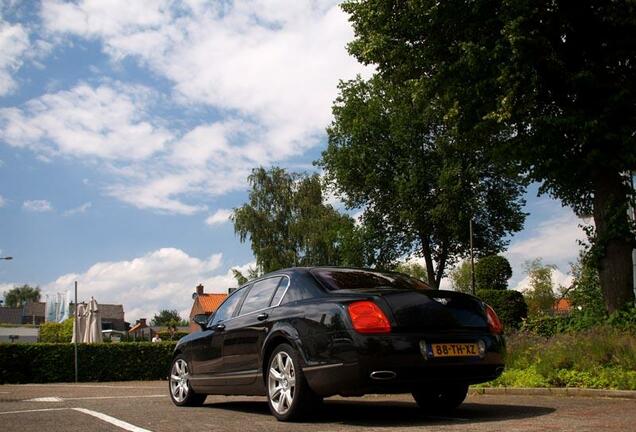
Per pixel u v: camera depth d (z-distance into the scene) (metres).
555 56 14.68
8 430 5.73
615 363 9.24
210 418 6.50
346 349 5.48
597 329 10.85
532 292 41.41
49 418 6.72
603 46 15.02
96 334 24.61
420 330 5.58
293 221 49.16
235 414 6.94
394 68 18.39
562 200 17.08
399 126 37.03
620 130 14.24
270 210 49.84
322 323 5.77
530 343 11.38
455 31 16.53
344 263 41.81
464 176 36.25
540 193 16.67
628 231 14.12
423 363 5.46
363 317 5.50
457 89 16.12
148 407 8.07
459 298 6.01
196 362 7.96
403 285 6.51
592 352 9.49
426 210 37.47
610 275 14.32
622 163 14.03
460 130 17.08
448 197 36.06
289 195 50.16
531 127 15.53
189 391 8.16
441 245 39.75
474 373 5.79
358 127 38.75
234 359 7.10
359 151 39.38
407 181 37.69
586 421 5.45
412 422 5.71
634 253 17.72
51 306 55.25
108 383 19.92
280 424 5.80
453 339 5.69
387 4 17.28
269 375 6.31
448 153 36.81
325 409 7.11
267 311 6.71
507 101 14.44
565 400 7.89
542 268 41.66
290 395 6.00
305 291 6.38
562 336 10.95
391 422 5.75
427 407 6.96
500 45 14.70
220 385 7.38
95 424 6.10
